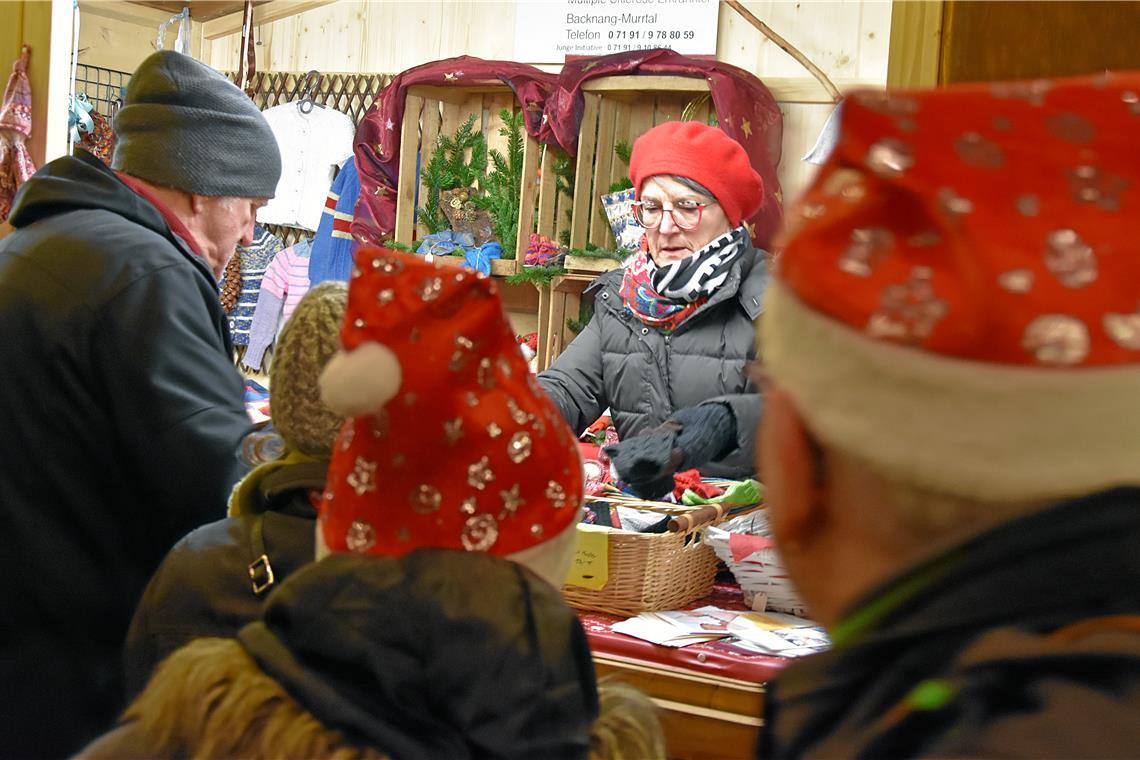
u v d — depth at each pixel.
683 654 1.79
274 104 4.35
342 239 3.93
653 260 2.70
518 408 0.93
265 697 0.84
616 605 1.97
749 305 2.58
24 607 1.76
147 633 1.27
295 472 1.25
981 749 0.46
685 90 3.33
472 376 0.92
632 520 1.99
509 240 3.62
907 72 1.79
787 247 0.55
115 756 0.86
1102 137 0.52
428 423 0.90
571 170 3.55
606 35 3.73
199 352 1.81
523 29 3.86
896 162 0.52
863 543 0.55
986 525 0.51
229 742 0.83
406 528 0.91
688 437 2.00
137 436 1.75
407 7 4.11
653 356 2.67
